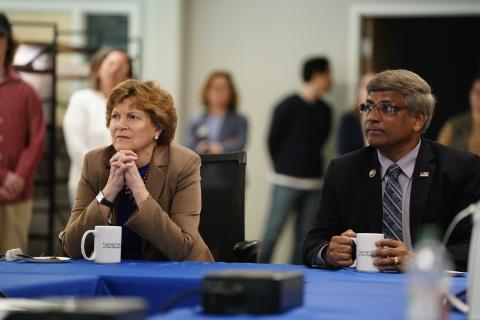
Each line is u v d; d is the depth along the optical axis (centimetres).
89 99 638
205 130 858
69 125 635
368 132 369
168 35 948
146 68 954
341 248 337
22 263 340
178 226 375
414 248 363
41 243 743
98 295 278
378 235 328
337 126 925
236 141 859
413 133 369
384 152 373
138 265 331
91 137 632
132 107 377
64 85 823
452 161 371
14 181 588
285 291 206
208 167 437
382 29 1016
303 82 939
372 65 984
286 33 963
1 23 578
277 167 895
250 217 967
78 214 384
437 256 177
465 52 1131
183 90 979
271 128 897
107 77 634
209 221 431
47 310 170
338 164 387
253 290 203
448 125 818
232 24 972
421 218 364
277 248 954
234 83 901
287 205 891
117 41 963
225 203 430
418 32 1105
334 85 958
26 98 603
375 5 951
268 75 967
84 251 356
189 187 386
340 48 956
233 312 203
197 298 260
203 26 977
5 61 596
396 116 363
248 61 970
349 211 377
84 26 969
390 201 370
